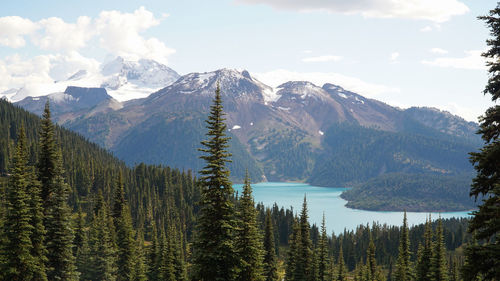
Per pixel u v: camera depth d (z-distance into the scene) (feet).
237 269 105.60
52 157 164.76
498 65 64.39
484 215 60.64
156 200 577.02
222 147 107.96
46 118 164.55
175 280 227.81
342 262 262.67
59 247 162.30
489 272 58.85
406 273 237.86
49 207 163.02
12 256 141.49
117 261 237.66
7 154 564.30
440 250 195.93
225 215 106.01
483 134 64.44
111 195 545.85
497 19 63.98
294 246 211.00
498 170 61.36
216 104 107.76
